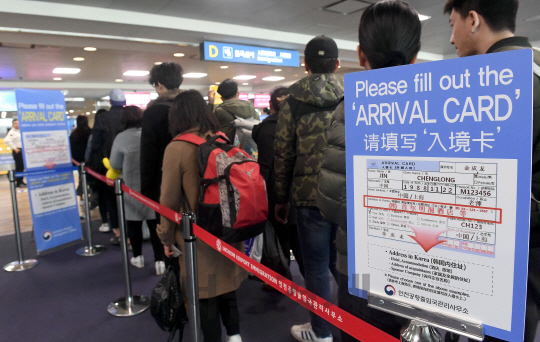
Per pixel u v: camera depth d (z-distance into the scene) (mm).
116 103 3279
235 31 6117
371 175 555
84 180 3217
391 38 833
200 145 1458
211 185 1424
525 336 849
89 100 14938
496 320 458
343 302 964
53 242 3283
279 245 2098
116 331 2004
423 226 509
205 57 6078
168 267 1597
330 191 852
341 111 848
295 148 1538
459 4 881
